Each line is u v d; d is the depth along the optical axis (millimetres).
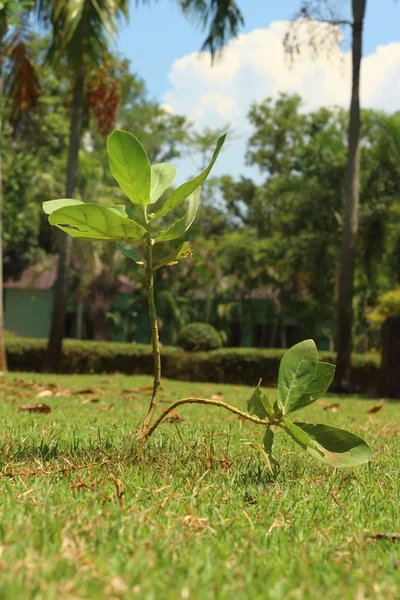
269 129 40188
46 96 31750
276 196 30656
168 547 1561
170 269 32031
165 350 16422
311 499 2240
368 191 23391
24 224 29188
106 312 31062
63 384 10250
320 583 1388
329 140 25891
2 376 11703
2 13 6824
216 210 40844
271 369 15969
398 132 22109
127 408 5898
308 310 29141
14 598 1135
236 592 1278
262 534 1763
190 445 2967
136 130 39688
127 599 1183
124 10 15336
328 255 25297
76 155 16344
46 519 1738
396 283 25547
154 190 2770
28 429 3760
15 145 27000
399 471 2865
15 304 33781
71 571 1325
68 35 14055
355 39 15367
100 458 2639
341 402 9312
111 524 1736
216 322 33469
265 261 30516
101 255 30328
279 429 4270
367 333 31109
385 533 1799
